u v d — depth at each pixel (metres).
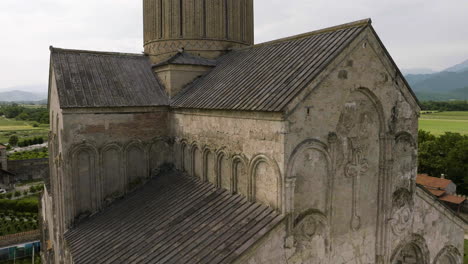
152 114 21.67
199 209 16.22
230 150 16.30
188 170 20.33
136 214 18.20
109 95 20.89
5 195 73.06
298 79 14.23
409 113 17.31
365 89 15.47
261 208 14.36
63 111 18.97
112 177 20.78
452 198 55.31
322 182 14.54
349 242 15.84
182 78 22.59
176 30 25.09
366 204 16.36
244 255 12.32
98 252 15.84
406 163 17.53
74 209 19.66
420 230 18.50
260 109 13.80
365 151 16.03
